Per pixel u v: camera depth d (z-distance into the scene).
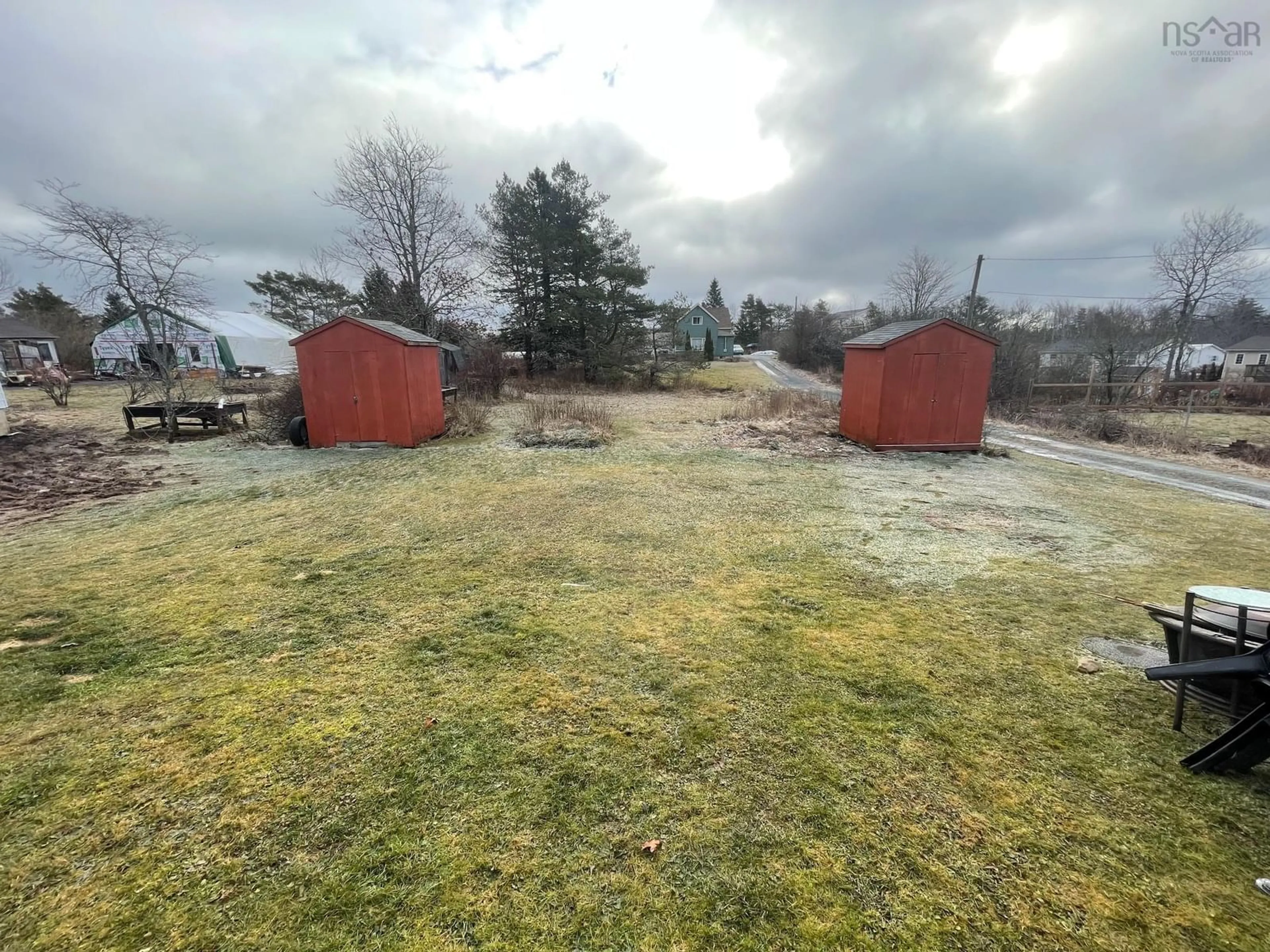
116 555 4.52
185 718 2.42
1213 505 6.19
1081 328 21.70
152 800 1.96
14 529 5.29
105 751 2.21
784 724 2.36
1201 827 1.82
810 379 27.75
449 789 2.00
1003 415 14.31
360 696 2.57
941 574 4.08
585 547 4.64
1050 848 1.74
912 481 7.26
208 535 5.02
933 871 1.66
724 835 1.79
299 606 3.56
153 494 6.62
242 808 1.92
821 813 1.88
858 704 2.50
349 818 1.87
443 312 19.22
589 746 2.22
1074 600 3.63
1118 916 1.52
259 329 28.12
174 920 1.53
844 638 3.12
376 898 1.59
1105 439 11.60
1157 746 2.22
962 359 9.00
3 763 2.15
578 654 2.95
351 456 8.79
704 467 7.97
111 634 3.20
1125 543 4.82
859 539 4.88
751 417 12.95
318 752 2.19
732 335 54.41
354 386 9.29
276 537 4.96
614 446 9.64
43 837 1.80
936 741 2.25
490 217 20.88
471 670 2.79
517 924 1.51
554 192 21.06
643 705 2.49
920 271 27.83
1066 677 2.72
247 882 1.64
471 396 16.22
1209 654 2.22
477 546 4.68
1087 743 2.24
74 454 9.05
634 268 22.19
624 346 22.83
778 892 1.60
